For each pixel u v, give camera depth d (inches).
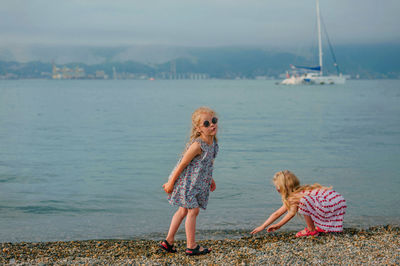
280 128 757.9
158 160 423.5
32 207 247.8
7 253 164.2
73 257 157.5
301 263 143.7
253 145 530.3
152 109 1363.2
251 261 148.2
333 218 185.3
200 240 184.1
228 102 1815.9
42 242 181.9
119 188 298.0
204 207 161.0
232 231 198.2
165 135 661.3
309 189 187.9
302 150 484.1
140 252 165.3
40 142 570.9
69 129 754.8
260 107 1451.8
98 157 441.7
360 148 498.3
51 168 377.1
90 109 1357.0
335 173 346.0
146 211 238.7
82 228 207.0
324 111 1222.9
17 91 3373.5
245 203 250.7
